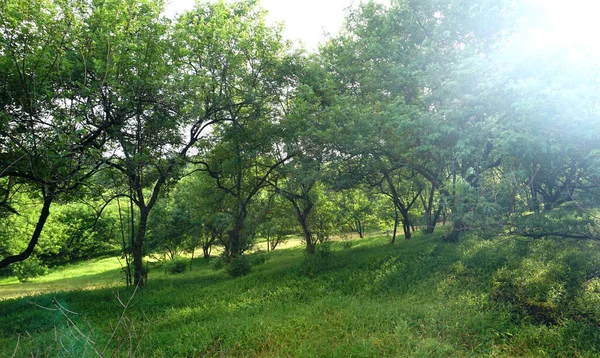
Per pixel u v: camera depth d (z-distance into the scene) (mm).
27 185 12672
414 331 7359
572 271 9336
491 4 11141
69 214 39969
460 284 10172
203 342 7289
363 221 30453
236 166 18312
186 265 27062
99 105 11102
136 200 16219
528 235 9188
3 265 11492
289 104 18750
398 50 14383
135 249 16250
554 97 7098
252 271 18641
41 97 8914
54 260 42156
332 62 17406
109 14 10969
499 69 9000
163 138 14016
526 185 8875
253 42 17484
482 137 9609
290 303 10273
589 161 7422
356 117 13773
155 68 12859
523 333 6895
